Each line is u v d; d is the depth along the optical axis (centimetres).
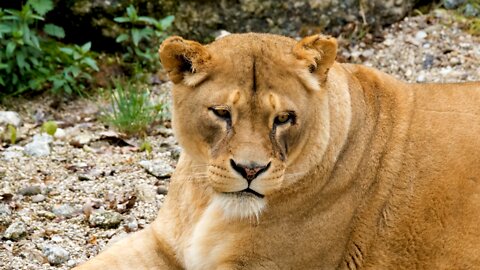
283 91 896
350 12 1728
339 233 976
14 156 1373
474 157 1001
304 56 912
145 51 1694
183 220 1012
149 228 1066
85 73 1620
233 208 917
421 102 1025
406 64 1672
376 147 991
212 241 969
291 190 938
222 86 898
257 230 951
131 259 1042
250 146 879
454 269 994
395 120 1007
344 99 967
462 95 1036
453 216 991
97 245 1159
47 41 1673
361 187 982
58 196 1268
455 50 1691
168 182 1320
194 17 1700
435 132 1009
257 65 901
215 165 894
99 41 1702
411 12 1783
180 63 923
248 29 1711
